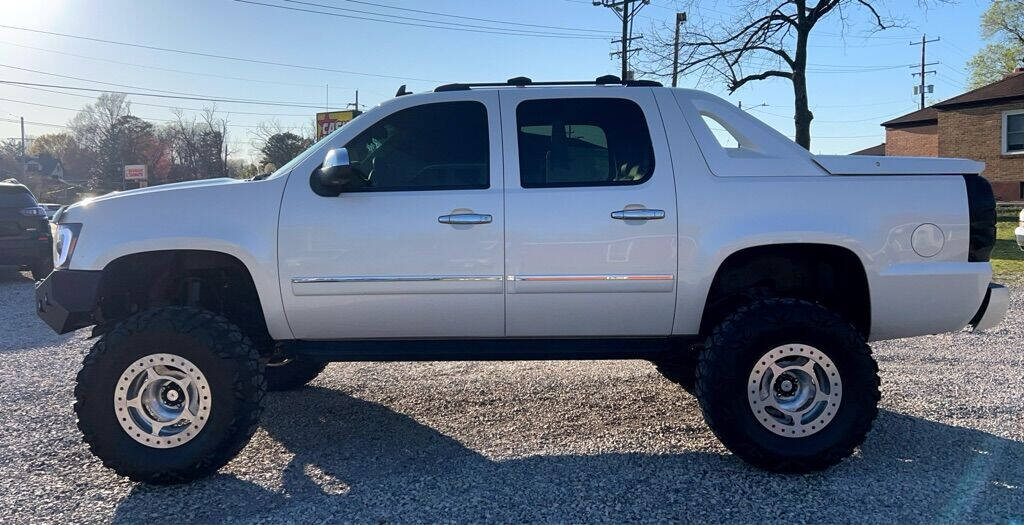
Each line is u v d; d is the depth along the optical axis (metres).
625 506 3.47
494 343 4.09
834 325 3.75
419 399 5.30
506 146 4.05
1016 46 39.34
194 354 3.74
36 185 70.88
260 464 4.08
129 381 3.74
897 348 6.64
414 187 4.03
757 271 4.23
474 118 4.13
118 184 64.62
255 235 3.92
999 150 26.92
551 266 3.91
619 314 3.96
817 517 3.33
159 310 3.85
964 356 6.30
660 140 4.02
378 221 3.92
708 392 3.79
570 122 4.10
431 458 4.13
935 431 4.45
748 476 3.81
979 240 3.92
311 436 4.54
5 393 5.51
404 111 4.16
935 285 3.89
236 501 3.59
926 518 3.32
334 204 3.95
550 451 4.21
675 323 3.99
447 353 4.07
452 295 3.94
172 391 3.85
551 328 4.01
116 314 4.24
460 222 3.90
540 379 5.79
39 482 3.84
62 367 6.36
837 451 3.77
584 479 3.79
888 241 3.88
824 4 18.61
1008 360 6.15
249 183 4.02
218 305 4.32
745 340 3.75
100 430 3.72
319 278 3.92
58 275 3.89
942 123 28.45
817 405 3.83
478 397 5.32
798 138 19.52
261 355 4.37
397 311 3.96
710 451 4.18
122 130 66.88
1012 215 22.34
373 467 4.01
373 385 5.69
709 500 3.52
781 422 3.82
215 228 3.91
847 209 3.88
